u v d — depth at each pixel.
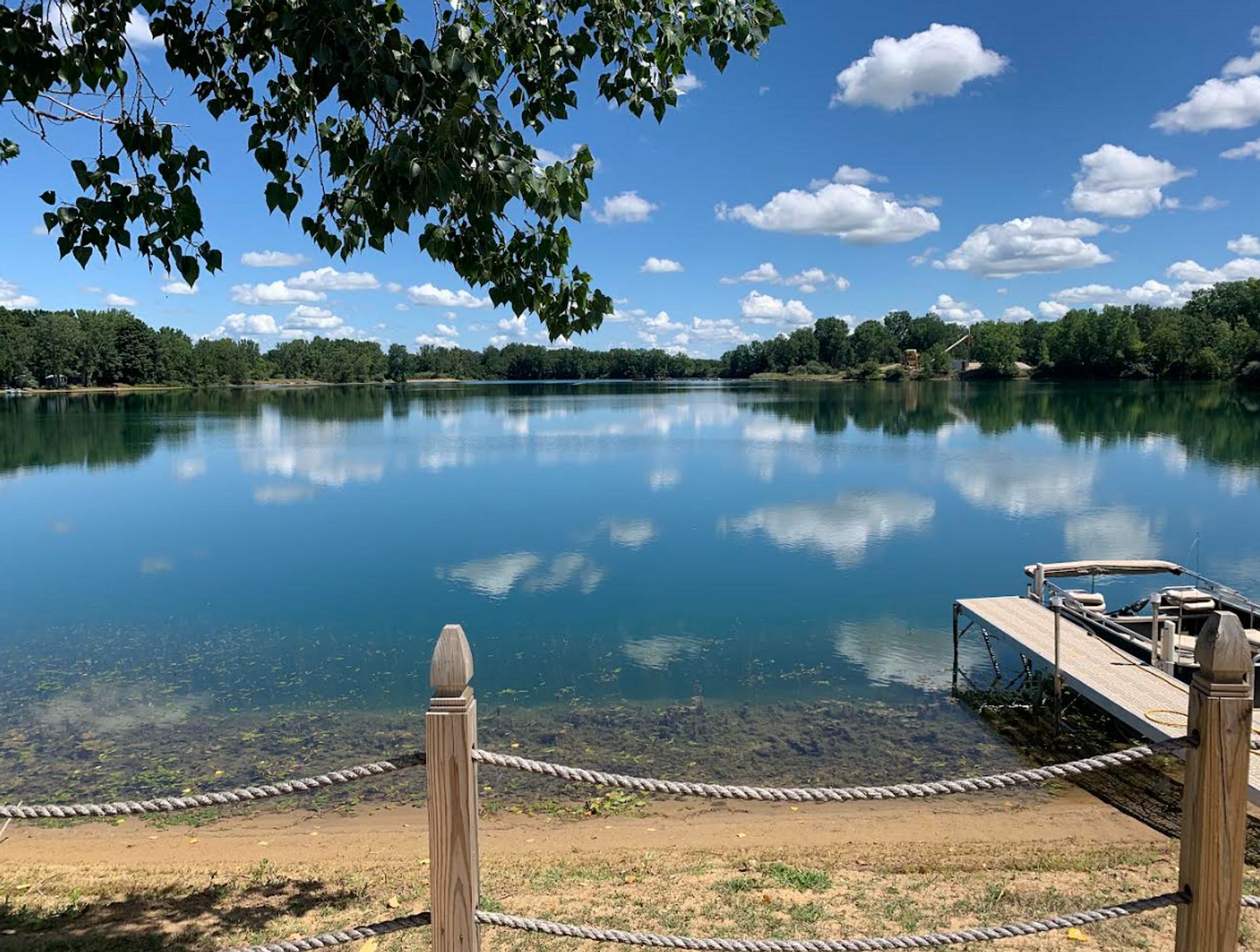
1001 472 33.84
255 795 2.91
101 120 4.25
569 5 5.00
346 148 4.25
